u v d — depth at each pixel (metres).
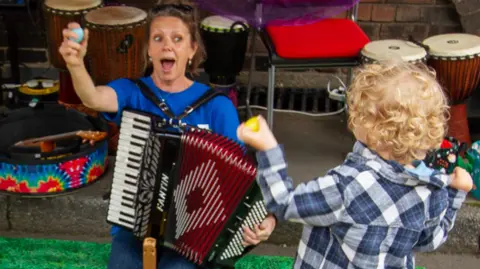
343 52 3.49
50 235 3.36
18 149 3.18
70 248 3.25
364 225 1.74
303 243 1.88
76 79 2.23
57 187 3.22
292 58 3.48
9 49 4.11
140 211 2.24
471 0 4.05
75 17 3.67
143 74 2.60
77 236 3.36
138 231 2.27
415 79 1.72
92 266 3.15
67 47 2.15
